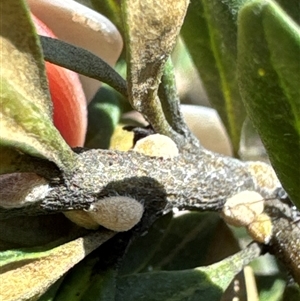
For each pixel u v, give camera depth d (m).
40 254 0.05
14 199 0.05
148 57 0.05
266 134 0.05
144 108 0.05
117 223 0.05
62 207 0.05
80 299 0.05
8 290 0.05
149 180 0.05
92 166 0.05
